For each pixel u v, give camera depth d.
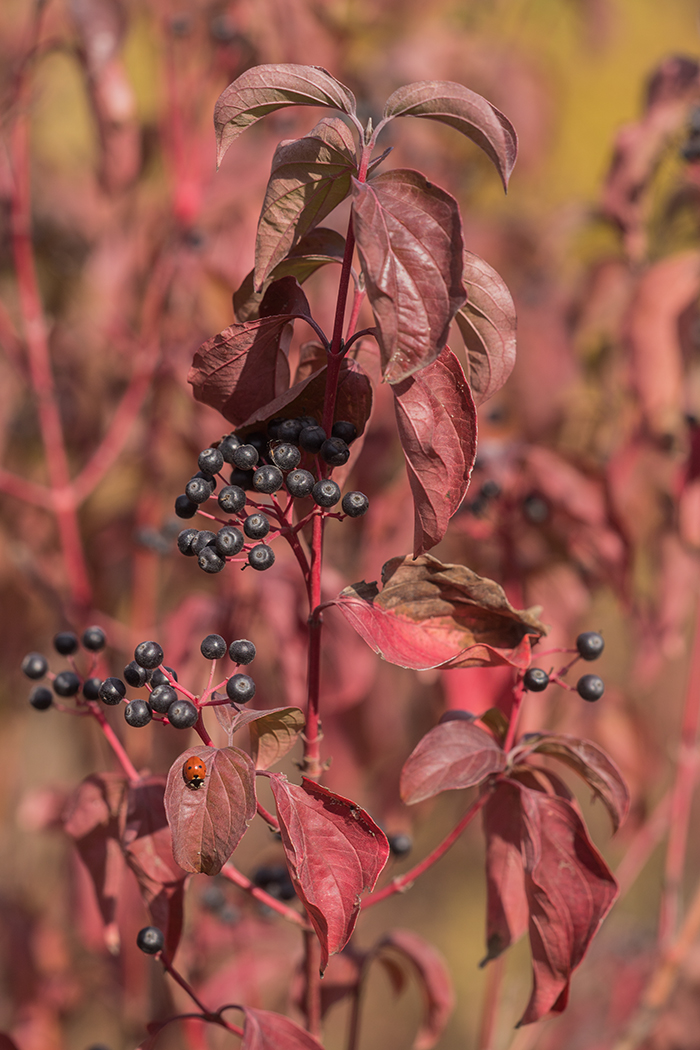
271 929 1.17
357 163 0.77
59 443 1.22
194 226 1.22
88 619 1.24
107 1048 0.94
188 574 1.30
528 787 0.83
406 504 1.07
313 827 0.78
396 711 1.25
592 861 0.81
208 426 1.18
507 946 0.84
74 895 1.18
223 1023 0.83
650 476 1.20
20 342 1.25
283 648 1.04
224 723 0.77
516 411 1.33
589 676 0.83
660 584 1.21
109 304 1.33
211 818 0.76
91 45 1.16
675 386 1.11
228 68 1.25
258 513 0.78
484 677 0.98
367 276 0.74
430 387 0.77
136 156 1.21
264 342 0.79
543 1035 1.33
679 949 1.09
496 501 1.01
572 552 1.08
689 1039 1.18
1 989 1.32
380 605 0.80
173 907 0.83
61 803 1.07
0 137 1.21
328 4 1.31
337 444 0.77
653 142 1.16
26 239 1.21
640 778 1.12
